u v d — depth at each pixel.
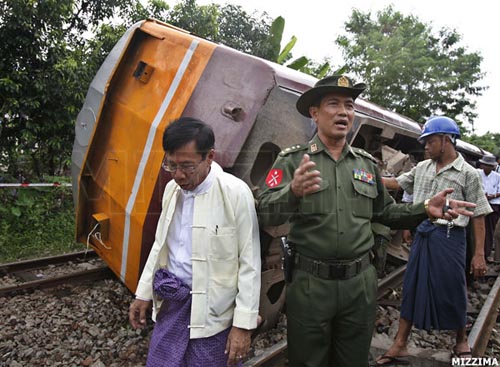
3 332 3.48
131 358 3.10
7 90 7.24
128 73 3.46
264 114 2.89
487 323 4.15
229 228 1.77
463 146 8.83
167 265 1.89
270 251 3.16
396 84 19.39
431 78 19.47
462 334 3.23
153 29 3.39
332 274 2.02
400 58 19.06
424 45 20.41
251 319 1.71
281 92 2.92
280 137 2.94
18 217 7.14
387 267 6.07
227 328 1.80
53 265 5.44
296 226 2.10
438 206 2.00
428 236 3.10
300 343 2.07
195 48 3.11
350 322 2.08
